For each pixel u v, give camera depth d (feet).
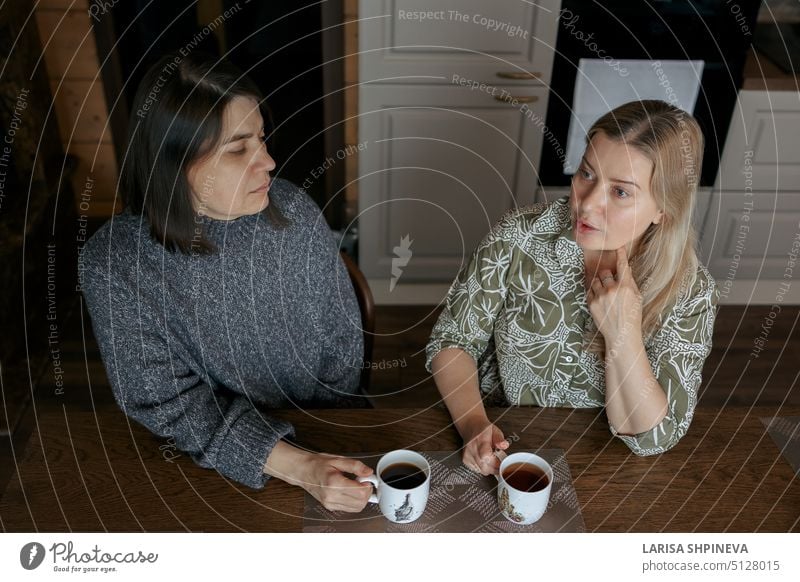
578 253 3.56
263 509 3.02
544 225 3.66
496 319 3.99
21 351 6.79
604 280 3.37
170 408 3.32
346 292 4.06
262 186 3.33
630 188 3.11
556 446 3.32
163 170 3.16
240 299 3.63
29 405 6.40
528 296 3.76
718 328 7.67
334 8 7.53
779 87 7.06
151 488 3.10
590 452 3.30
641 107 3.13
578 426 3.44
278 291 3.73
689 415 3.33
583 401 3.90
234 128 3.13
